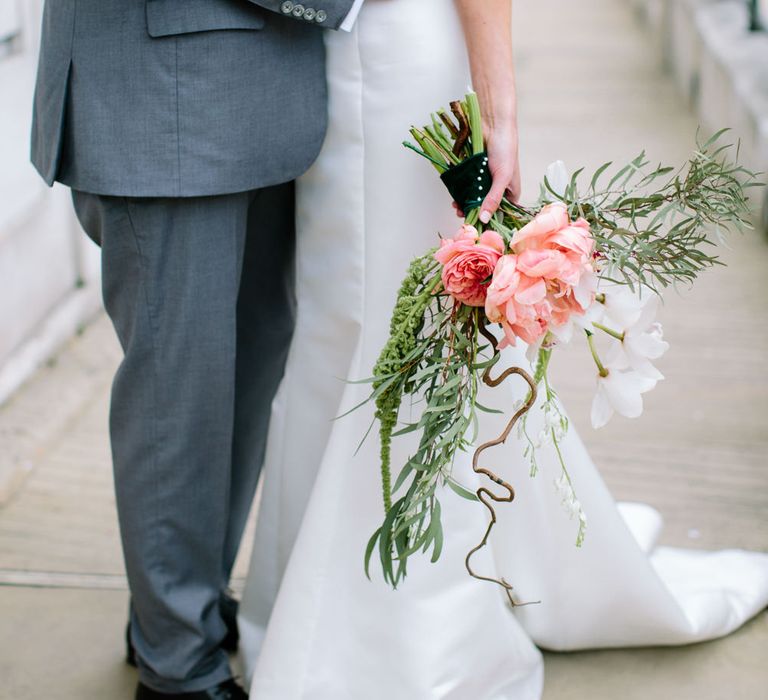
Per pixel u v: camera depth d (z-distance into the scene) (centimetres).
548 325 147
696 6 625
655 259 157
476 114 160
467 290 146
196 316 173
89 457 286
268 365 204
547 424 157
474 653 187
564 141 556
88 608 228
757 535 248
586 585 202
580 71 722
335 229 178
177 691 191
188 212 169
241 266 179
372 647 183
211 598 190
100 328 360
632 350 157
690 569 227
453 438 147
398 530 149
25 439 292
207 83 164
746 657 209
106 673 210
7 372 315
